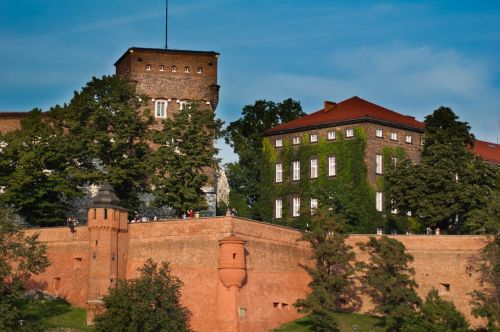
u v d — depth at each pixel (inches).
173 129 7731.3
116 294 6466.5
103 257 6830.7
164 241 6948.8
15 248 6565.0
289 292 7111.2
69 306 6958.7
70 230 7145.7
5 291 6609.3
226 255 6697.8
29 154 7549.2
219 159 7795.3
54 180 7588.6
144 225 7017.7
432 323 6648.6
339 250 7091.5
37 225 7568.9
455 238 7347.4
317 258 7180.1
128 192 7741.1
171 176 7554.1
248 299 6786.4
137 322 6382.9
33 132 7854.3
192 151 7667.3
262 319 6850.4
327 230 7209.6
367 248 7377.0
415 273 7381.9
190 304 6771.7
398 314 6742.1
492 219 7293.3
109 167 7662.4
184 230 6909.5
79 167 7795.3
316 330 6791.3
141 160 7864.2
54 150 7726.4
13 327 6343.5
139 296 6432.1
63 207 7721.5
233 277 6673.2
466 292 7253.9
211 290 6747.1
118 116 7839.6
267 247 7032.5
